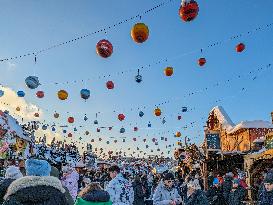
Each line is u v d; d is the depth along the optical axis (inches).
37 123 1092.5
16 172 216.1
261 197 314.8
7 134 807.1
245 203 767.7
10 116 880.3
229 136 1333.7
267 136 885.2
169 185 350.3
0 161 787.4
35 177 156.1
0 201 193.9
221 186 600.4
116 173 337.1
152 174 1060.5
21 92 548.1
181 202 348.8
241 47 465.1
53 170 265.9
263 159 903.1
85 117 921.5
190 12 295.3
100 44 338.0
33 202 151.4
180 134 979.3
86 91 481.1
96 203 202.4
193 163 1225.4
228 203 578.9
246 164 938.1
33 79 437.4
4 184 195.9
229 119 1390.3
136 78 504.4
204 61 494.3
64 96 502.3
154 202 346.3
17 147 896.9
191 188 326.6
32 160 163.8
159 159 2256.4
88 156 1878.7
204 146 1127.0
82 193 207.0
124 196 327.3
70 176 465.4
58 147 1614.2
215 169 1132.5
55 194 156.4
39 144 1255.5
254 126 1152.8
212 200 592.4
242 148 1202.6
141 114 775.7
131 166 1546.5
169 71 452.1
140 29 306.0
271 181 305.6
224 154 1067.3
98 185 212.7
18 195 150.5
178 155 1533.0
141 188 700.0
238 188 539.2
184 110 806.5
